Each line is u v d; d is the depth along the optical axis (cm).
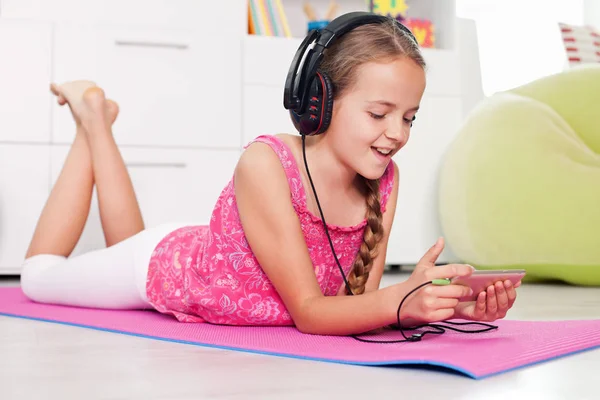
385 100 104
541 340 103
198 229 142
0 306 161
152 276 139
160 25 262
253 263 123
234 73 265
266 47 268
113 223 173
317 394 72
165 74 260
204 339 108
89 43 254
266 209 111
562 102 249
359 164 108
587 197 227
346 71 105
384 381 78
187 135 262
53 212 173
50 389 76
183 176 262
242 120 267
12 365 90
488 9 349
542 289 213
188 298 130
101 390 75
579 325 121
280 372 84
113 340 112
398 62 104
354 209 120
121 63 256
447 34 293
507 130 245
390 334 111
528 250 233
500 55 349
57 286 159
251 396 72
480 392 73
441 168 263
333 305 106
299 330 114
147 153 258
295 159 115
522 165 238
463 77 328
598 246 223
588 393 73
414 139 282
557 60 354
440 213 260
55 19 254
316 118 106
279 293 114
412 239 281
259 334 113
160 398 71
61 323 135
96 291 151
